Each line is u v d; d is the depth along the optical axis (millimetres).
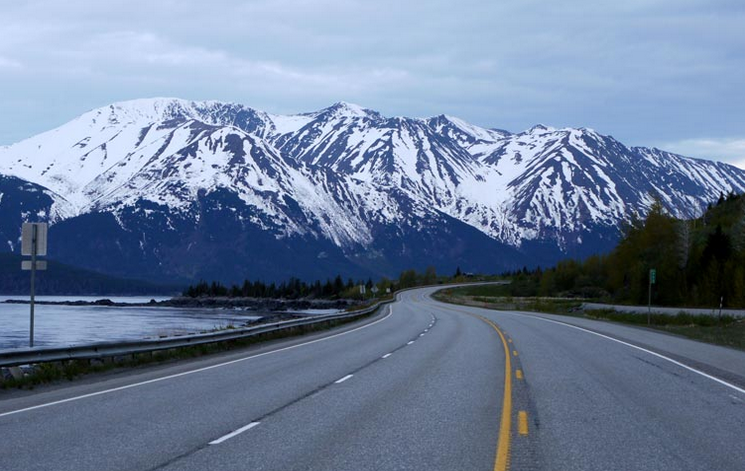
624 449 9828
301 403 13477
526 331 36375
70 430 10938
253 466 8781
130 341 20297
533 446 9922
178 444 9969
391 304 85125
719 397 14734
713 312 51625
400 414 12312
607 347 26750
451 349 25703
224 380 16984
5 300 192000
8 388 15594
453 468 8719
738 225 79000
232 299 178625
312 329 37531
